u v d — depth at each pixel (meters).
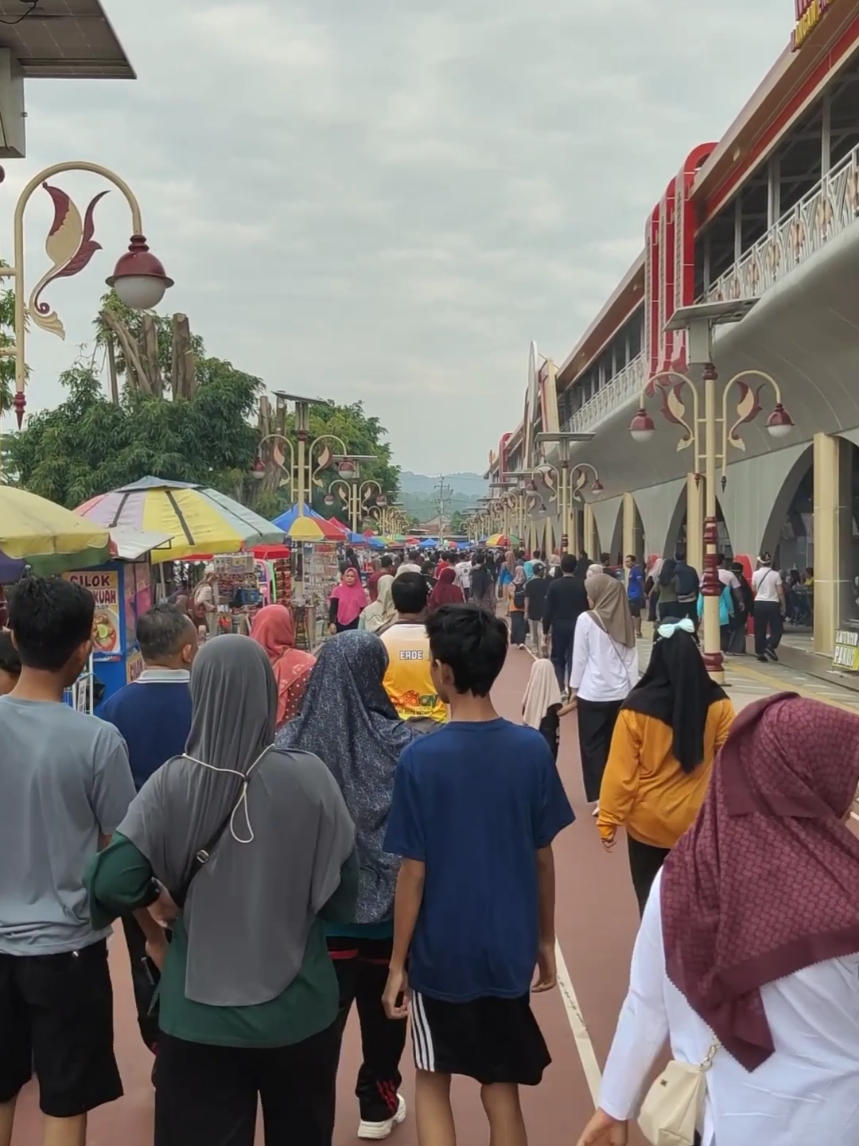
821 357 18.69
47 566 6.10
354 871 2.91
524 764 3.21
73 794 3.24
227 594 16.16
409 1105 4.17
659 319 28.31
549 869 3.32
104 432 22.23
